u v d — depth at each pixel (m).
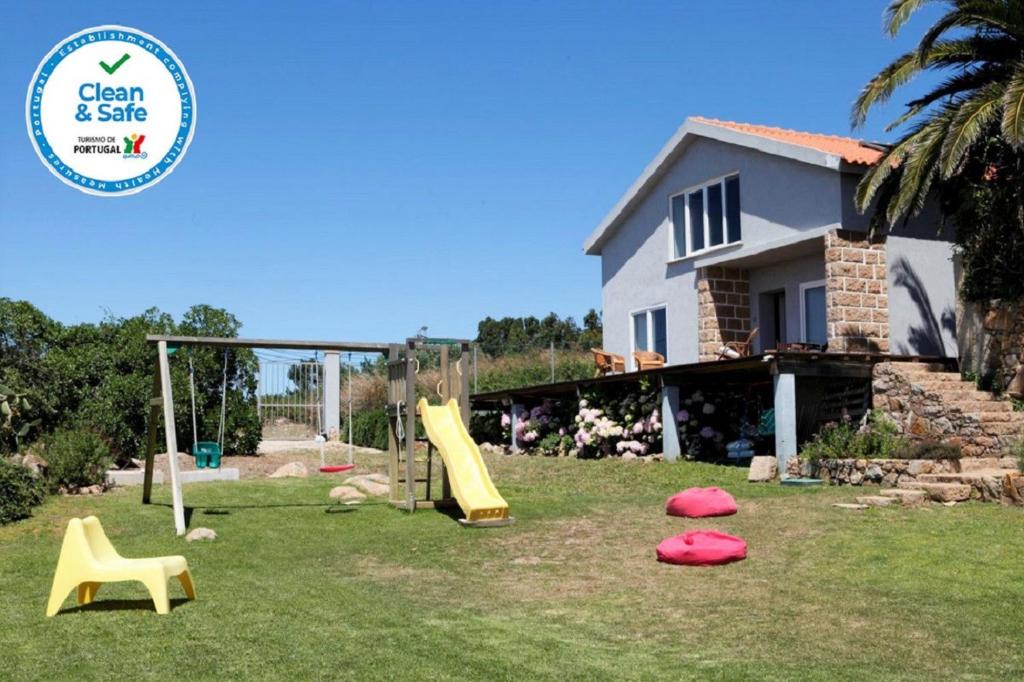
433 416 14.66
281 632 7.09
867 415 16.75
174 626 7.27
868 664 6.23
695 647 6.73
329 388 21.42
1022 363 16.12
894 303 19.30
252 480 18.22
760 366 17.33
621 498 15.09
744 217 21.44
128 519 13.47
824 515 12.13
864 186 17.20
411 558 10.70
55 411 19.59
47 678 5.93
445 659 6.36
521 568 9.98
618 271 26.00
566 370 31.09
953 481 13.17
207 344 13.83
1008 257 16.47
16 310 20.19
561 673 6.04
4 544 11.78
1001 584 8.41
